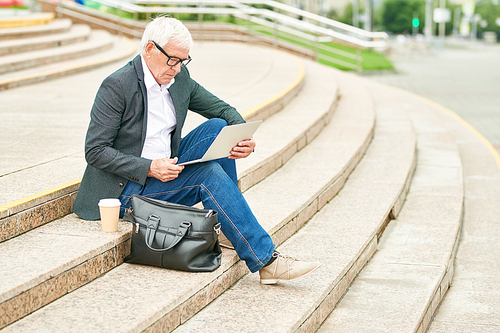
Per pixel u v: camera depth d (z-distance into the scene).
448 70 22.61
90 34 14.48
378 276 3.60
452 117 9.89
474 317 3.36
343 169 4.95
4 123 5.20
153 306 2.40
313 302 2.81
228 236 2.86
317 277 3.14
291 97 7.41
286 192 4.24
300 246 3.64
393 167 5.52
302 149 5.60
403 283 3.48
